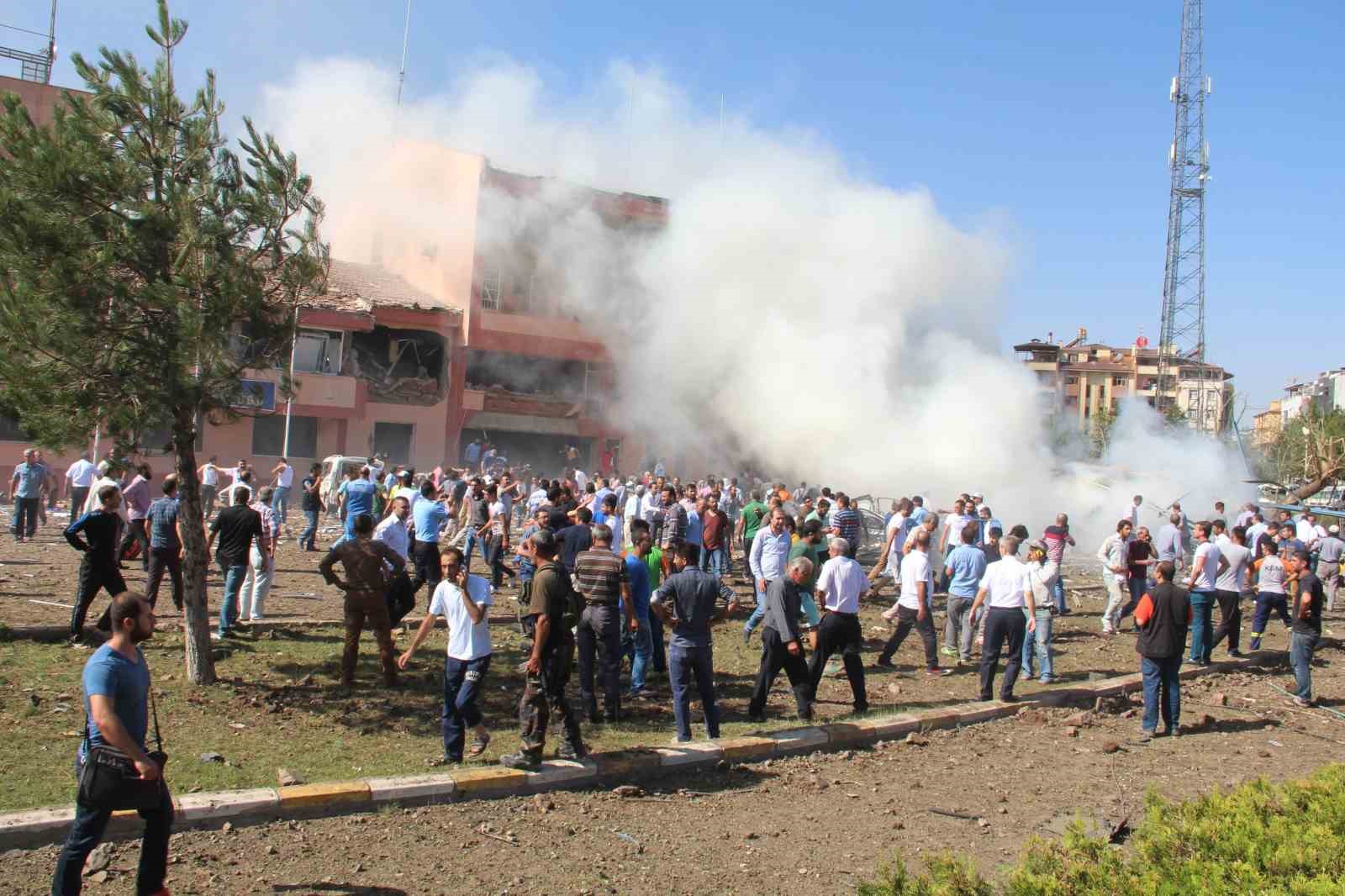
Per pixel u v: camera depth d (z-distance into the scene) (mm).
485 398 32938
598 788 7547
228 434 28016
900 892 4773
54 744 7262
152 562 11305
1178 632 10203
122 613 4801
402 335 32406
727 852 6512
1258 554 17734
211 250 8305
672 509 14867
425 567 13211
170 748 7363
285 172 8797
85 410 7793
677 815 7137
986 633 10914
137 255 8109
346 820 6508
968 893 4652
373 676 9914
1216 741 10180
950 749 9328
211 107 8594
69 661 9430
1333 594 19984
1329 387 82188
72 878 4680
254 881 5559
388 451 31734
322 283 9055
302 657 10305
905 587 12312
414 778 6984
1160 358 60438
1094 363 79188
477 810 6875
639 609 10250
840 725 9328
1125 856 6508
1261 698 12289
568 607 7578
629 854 6359
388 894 5516
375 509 18094
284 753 7492
